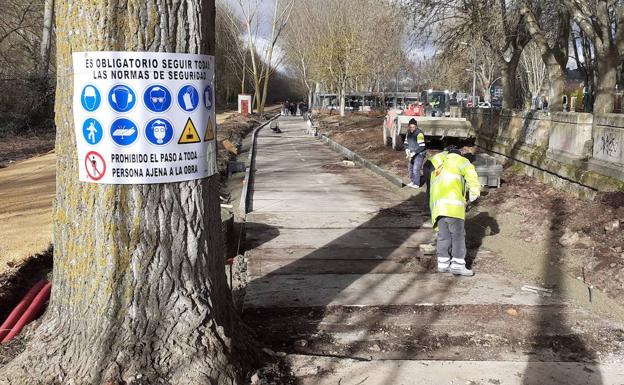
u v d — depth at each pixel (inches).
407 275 260.7
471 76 2405.3
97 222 133.3
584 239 280.4
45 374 130.9
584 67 1421.0
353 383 153.0
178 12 131.6
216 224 149.6
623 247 255.9
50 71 1350.9
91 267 134.6
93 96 129.3
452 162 260.2
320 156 862.5
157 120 131.7
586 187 361.4
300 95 4530.0
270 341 182.7
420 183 520.7
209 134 143.3
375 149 828.0
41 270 253.4
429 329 194.4
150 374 128.4
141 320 133.9
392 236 342.3
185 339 134.5
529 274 257.6
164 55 130.3
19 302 214.7
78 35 129.3
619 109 1093.1
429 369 162.9
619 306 207.0
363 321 202.2
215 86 146.4
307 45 2374.5
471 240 324.8
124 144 130.6
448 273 263.0
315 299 226.4
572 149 400.5
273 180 600.1
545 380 157.5
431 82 2021.4
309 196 494.3
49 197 445.4
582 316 206.1
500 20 671.1
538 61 1968.5
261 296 230.4
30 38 1375.5
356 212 418.9
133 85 129.0
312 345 181.0
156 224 134.7
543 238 300.4
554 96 730.8
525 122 517.0
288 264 280.5
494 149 599.5
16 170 668.1
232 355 142.0
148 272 134.5
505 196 418.3
